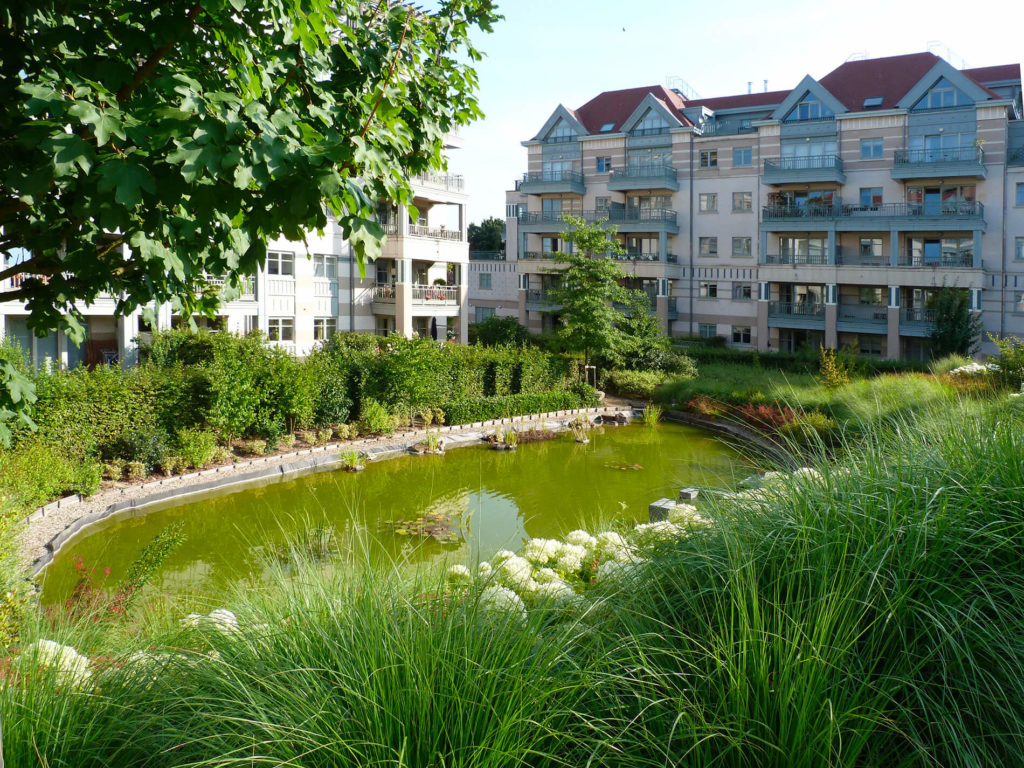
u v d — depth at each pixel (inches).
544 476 643.5
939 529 108.2
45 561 391.2
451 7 169.5
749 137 1549.0
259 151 98.2
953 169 1334.9
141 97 112.1
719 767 94.8
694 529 133.9
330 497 558.3
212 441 616.4
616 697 99.3
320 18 119.8
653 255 1649.9
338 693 99.3
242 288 163.0
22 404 149.9
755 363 1306.6
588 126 1761.8
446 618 109.3
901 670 97.1
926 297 1378.0
